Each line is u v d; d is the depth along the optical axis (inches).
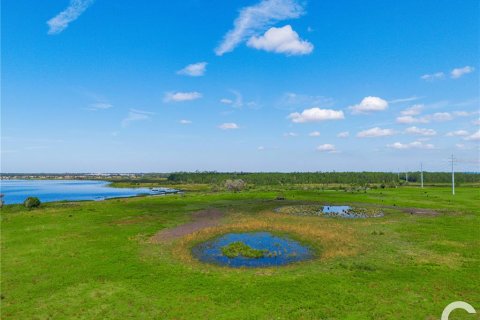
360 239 1626.5
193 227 1988.2
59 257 1296.8
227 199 3671.3
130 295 925.8
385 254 1344.7
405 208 2834.6
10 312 829.2
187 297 909.2
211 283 1018.7
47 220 2133.4
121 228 1905.8
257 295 920.3
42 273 1107.9
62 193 6018.7
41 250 1398.9
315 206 3036.4
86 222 2087.8
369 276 1071.6
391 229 1878.7
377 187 5841.5
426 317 777.6
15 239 1600.6
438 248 1422.2
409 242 1549.0
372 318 776.9
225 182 6274.6
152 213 2546.8
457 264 1190.3
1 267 1171.9
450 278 1036.5
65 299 903.7
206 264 1240.8
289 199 3634.4
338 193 4375.0
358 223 2106.3
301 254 1390.3
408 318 774.5
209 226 2023.9
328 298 892.0
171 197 3897.6
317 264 1235.9
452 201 3250.5
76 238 1632.6
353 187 5703.7
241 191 5113.2
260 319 780.0
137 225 2011.6
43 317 803.4
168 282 1026.7
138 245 1510.8
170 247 1486.2
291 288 970.7
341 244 1523.1
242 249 1440.7
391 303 855.7
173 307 848.9
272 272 1139.9
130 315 809.5
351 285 987.3
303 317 788.0
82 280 1042.1
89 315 812.0
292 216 2436.0
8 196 5216.5
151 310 835.4
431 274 1079.6
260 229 1907.0
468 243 1505.9
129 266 1185.4
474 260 1238.3
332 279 1045.8
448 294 911.0
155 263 1232.8
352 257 1312.7
